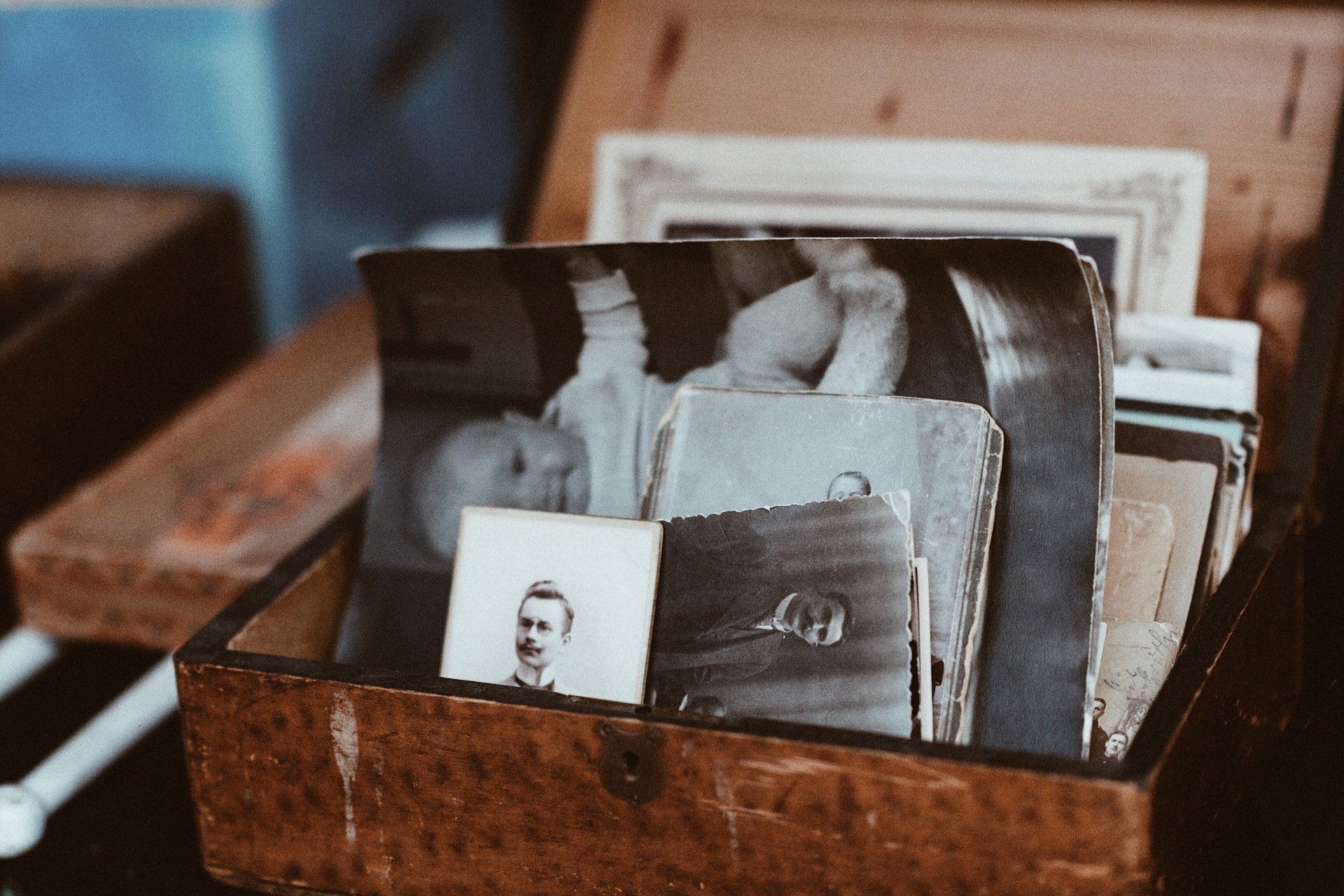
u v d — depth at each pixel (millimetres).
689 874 518
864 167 775
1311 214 723
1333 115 735
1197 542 605
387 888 566
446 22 1569
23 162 1420
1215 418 640
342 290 1477
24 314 1203
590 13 893
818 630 564
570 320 630
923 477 574
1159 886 491
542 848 534
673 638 583
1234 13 769
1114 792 449
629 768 505
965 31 815
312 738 545
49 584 839
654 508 615
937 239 535
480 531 610
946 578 563
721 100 845
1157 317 654
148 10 1307
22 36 1357
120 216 1277
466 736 521
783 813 492
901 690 549
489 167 1701
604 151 821
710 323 612
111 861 661
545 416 651
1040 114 783
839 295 584
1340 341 713
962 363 575
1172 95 766
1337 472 723
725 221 795
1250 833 610
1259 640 583
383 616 661
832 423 592
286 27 1318
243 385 1044
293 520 851
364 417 987
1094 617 547
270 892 589
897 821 479
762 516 581
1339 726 634
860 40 833
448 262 619
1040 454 562
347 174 1455
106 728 742
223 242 1292
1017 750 474
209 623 585
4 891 640
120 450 1146
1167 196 723
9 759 758
